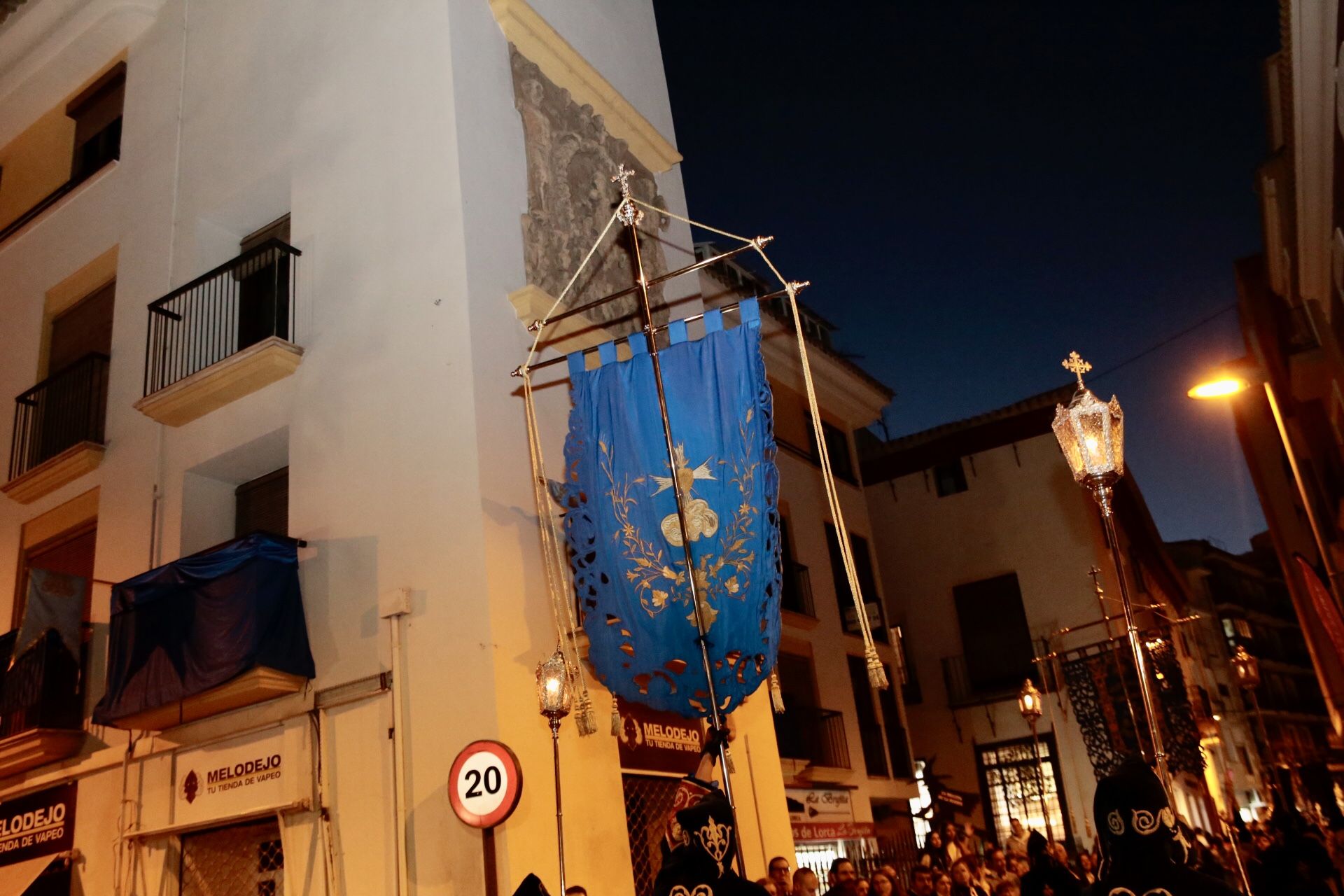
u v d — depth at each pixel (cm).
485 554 883
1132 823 363
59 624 1095
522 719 856
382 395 990
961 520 2378
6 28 1480
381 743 879
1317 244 1261
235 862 952
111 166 1367
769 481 765
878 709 1938
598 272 1154
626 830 928
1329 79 1019
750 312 805
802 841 1550
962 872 1065
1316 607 1574
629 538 784
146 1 1385
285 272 1145
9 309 1451
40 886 1030
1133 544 2528
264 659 908
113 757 1051
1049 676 2162
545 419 1015
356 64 1128
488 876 770
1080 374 552
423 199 1025
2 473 1349
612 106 1298
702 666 745
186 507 1103
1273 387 1875
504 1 1129
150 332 1204
